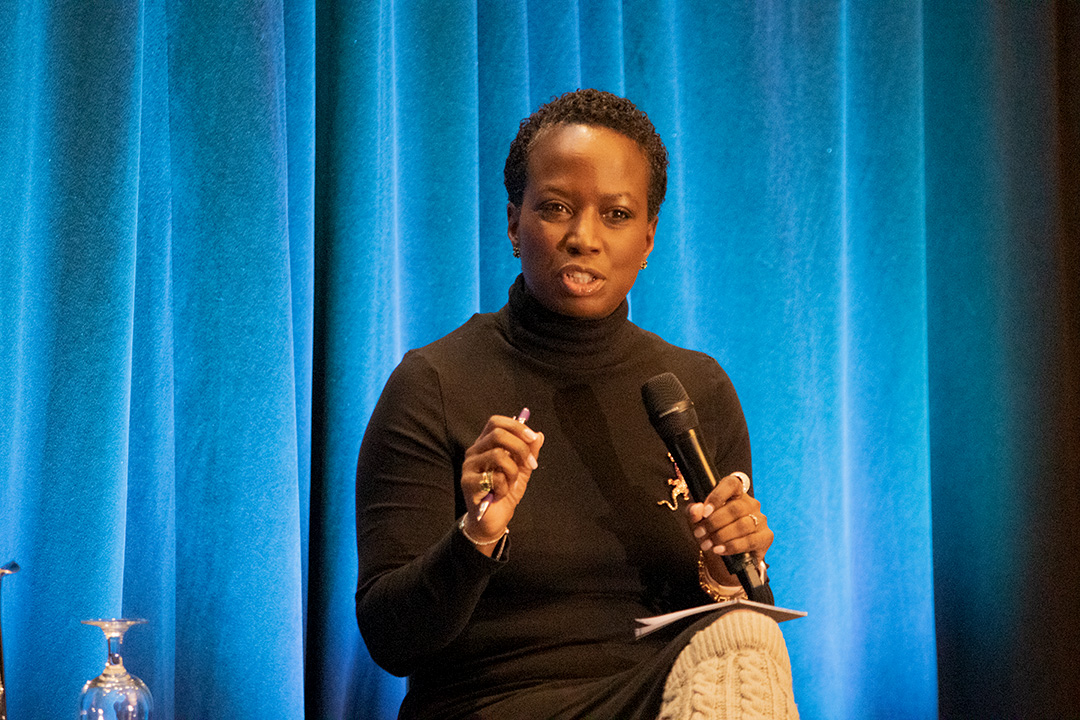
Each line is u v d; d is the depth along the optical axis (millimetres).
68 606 5711
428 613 3961
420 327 6773
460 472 4586
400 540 4383
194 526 5969
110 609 5781
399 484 4508
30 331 5773
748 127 7543
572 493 4562
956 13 8000
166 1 6191
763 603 3891
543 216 4598
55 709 5664
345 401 6477
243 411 6031
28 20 5938
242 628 5938
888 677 7570
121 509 5832
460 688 4328
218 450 6000
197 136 6102
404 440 4566
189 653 5914
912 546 7613
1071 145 8148
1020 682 7641
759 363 7426
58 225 5781
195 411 6008
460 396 4656
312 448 6609
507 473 3811
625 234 4629
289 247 6457
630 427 4750
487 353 4812
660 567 4555
